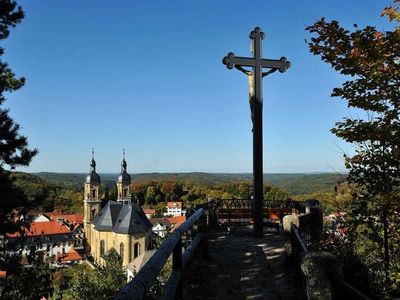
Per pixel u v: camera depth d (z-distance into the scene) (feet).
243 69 35.91
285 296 19.60
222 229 39.42
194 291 20.53
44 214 351.67
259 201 34.76
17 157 43.86
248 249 29.86
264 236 35.06
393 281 20.47
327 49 20.03
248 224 41.83
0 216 34.94
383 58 18.62
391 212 21.59
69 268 206.49
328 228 33.58
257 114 35.22
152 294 28.63
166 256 12.10
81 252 291.38
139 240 232.94
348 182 23.47
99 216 263.49
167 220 330.34
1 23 44.37
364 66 19.74
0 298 30.37
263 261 26.21
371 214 22.33
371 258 27.55
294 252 23.84
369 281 18.88
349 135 20.45
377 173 21.35
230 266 25.30
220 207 45.34
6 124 43.55
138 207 249.96
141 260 163.22
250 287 21.16
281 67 35.86
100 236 250.57
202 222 27.78
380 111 20.49
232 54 35.27
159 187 454.40
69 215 394.93
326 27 19.48
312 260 13.73
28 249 33.99
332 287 13.35
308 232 30.04
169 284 14.70
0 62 44.62
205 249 27.14
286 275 22.80
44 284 32.24
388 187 20.88
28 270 31.89
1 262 31.53
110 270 92.27
